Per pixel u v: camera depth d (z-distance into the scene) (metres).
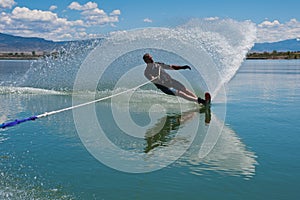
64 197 4.25
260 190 4.36
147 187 4.50
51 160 5.57
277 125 7.74
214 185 4.52
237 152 5.84
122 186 4.54
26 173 5.02
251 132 7.15
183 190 4.39
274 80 19.61
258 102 11.09
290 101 11.33
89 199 4.20
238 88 15.41
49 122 8.28
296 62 53.88
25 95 12.63
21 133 7.27
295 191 4.32
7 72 22.64
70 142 6.58
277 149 5.96
